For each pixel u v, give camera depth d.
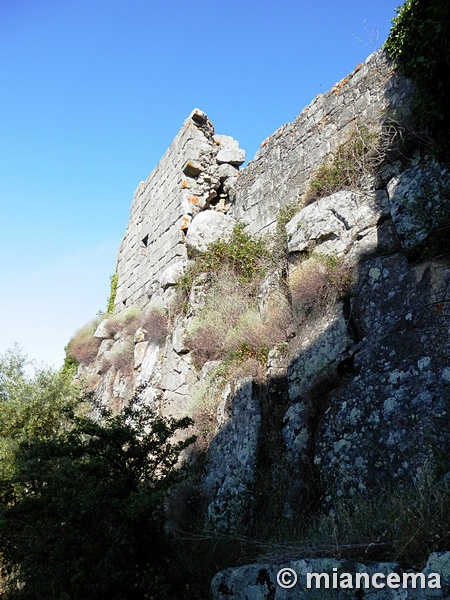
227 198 11.55
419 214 5.48
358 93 8.05
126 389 10.64
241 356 7.04
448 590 2.71
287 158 9.55
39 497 4.51
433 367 4.56
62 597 3.80
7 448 7.16
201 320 8.80
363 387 4.95
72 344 15.35
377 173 6.82
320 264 6.44
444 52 4.63
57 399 8.88
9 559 4.61
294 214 8.22
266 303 7.53
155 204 13.45
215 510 5.37
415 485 3.87
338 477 4.60
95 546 4.07
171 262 11.51
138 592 4.10
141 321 11.88
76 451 4.65
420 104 5.52
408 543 3.12
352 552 3.44
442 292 4.90
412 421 4.40
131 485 4.55
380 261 5.85
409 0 6.49
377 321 5.36
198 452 6.54
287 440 5.31
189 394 8.12
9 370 9.64
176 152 12.51
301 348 5.89
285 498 4.89
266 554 4.03
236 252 9.38
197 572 4.39
